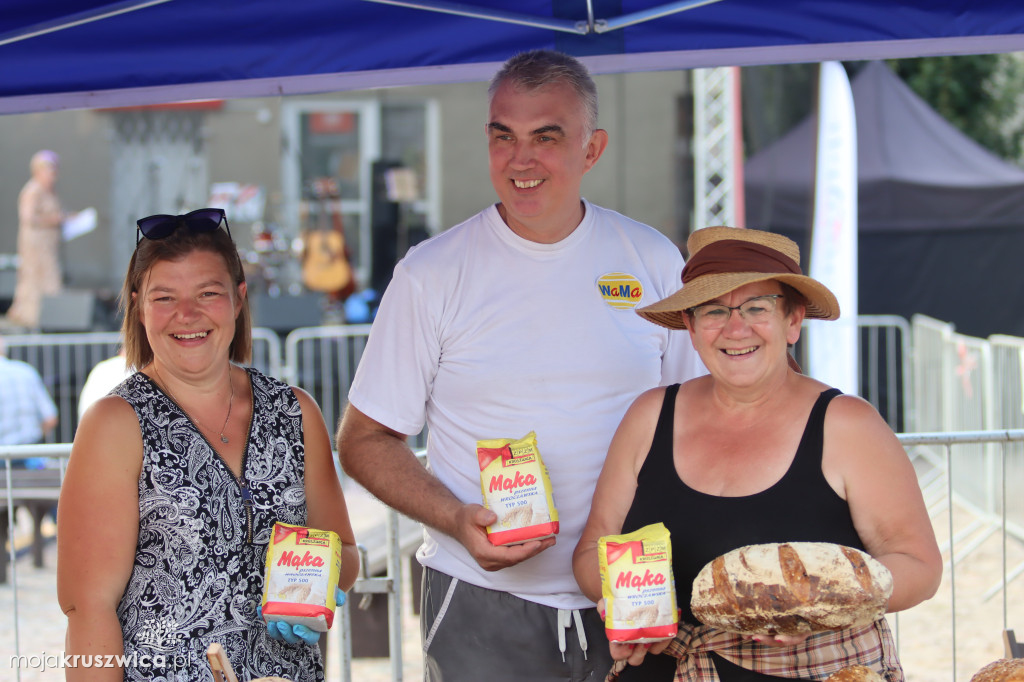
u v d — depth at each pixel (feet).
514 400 8.37
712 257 7.18
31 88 10.73
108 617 7.18
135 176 40.32
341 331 28.86
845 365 23.59
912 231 30.81
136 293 7.90
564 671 8.45
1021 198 30.27
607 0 10.09
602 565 6.90
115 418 7.35
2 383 24.21
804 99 35.24
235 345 8.40
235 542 7.54
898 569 6.65
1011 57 49.80
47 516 26.40
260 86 10.92
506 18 10.09
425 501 8.04
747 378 7.08
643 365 8.64
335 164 42.04
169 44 10.44
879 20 10.28
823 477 7.01
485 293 8.43
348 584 8.38
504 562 7.46
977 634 17.49
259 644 7.55
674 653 7.20
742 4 10.29
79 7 9.65
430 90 41.88
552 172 8.12
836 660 6.77
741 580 6.17
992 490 21.54
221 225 7.97
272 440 7.91
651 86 39.09
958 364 24.43
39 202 36.91
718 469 7.22
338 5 10.19
